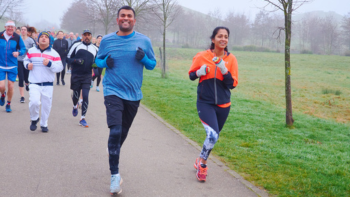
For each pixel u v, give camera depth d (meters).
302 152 6.19
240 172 4.76
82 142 5.75
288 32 8.44
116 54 3.98
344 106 14.36
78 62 6.92
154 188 4.01
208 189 4.07
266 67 39.69
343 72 35.84
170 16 20.73
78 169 4.46
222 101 4.34
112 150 3.76
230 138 6.86
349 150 6.70
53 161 4.71
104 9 31.64
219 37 4.25
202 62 4.35
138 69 4.06
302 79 27.16
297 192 4.11
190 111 9.64
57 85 13.27
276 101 14.91
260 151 5.97
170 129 7.21
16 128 6.42
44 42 6.18
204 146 4.24
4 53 7.55
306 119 9.88
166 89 14.31
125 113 4.18
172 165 4.89
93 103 9.82
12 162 4.57
